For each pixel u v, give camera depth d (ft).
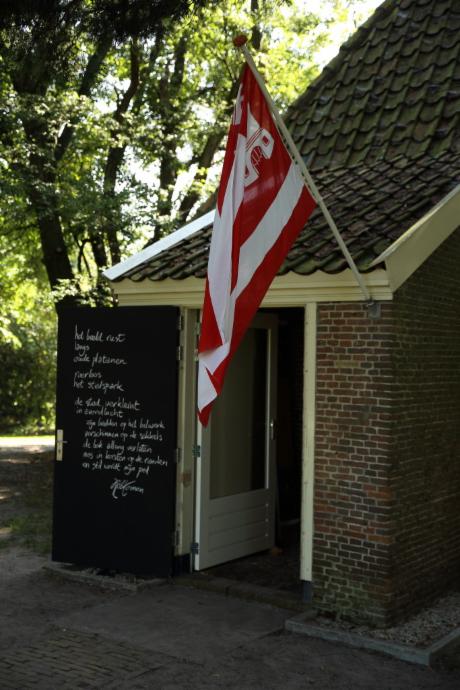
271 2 51.60
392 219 23.08
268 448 28.91
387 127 30.78
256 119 19.38
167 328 25.04
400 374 21.16
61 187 47.85
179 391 25.31
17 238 60.29
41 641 19.92
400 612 21.20
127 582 24.75
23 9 26.03
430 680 17.92
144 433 25.29
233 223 18.90
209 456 26.11
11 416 89.81
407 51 33.63
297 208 19.52
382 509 20.76
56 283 52.85
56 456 26.73
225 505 26.81
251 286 18.94
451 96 30.30
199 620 21.62
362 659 19.07
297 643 20.04
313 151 31.65
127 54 54.65
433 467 22.90
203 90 59.47
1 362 88.63
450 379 23.73
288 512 34.60
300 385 34.76
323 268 21.04
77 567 26.61
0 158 45.16
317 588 21.84
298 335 34.73
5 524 35.04
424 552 22.45
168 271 25.00
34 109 45.01
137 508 25.27
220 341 18.66
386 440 20.74
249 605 22.90
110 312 26.03
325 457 21.77
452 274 23.79
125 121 53.26
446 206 22.61
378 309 20.89
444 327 23.36
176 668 18.33
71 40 28.48
